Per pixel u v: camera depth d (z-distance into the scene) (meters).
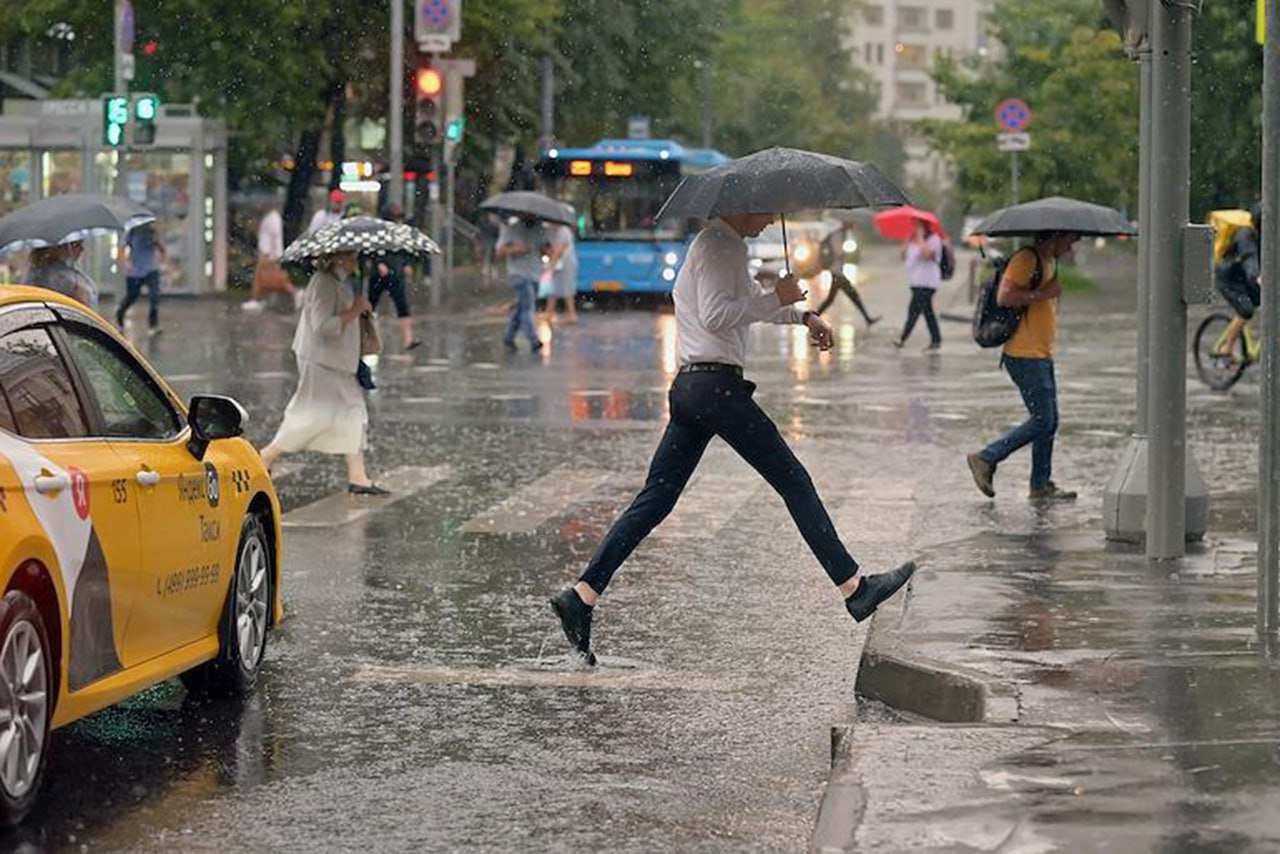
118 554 10.54
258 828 9.70
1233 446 26.05
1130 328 52.78
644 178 61.06
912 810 9.09
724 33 99.94
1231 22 53.53
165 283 59.22
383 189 65.62
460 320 54.16
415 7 56.69
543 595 16.14
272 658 13.75
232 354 40.97
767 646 14.20
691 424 13.41
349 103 68.75
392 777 10.69
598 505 21.05
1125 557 16.56
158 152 58.84
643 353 42.06
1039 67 77.25
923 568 16.08
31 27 61.22
